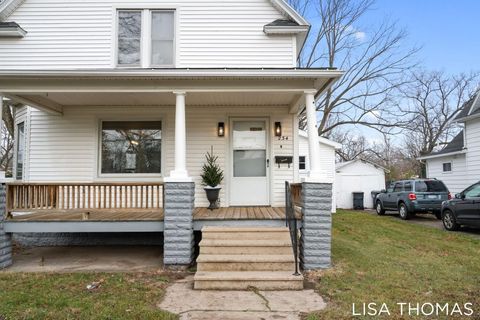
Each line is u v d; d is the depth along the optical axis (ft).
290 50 27.84
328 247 19.99
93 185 22.17
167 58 27.99
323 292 15.99
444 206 35.37
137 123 28.22
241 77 21.07
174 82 21.54
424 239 29.43
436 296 15.19
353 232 32.86
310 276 18.49
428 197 42.70
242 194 27.66
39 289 16.28
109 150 28.12
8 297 15.11
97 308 13.80
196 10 28.12
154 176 27.76
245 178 27.81
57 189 22.53
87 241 27.96
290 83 21.56
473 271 19.24
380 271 19.20
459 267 20.11
